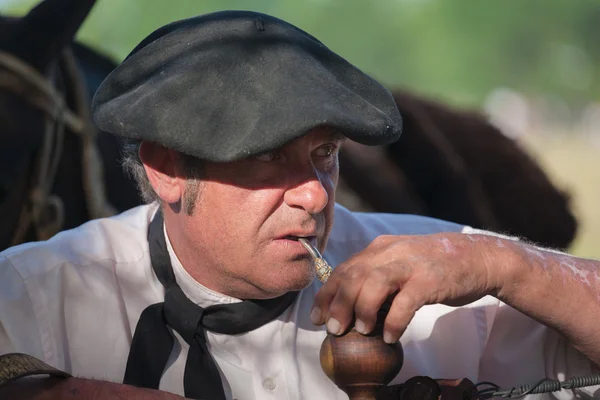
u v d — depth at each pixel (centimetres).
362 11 5334
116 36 4500
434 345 396
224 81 329
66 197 579
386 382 321
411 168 642
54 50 564
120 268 382
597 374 378
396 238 342
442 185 641
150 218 398
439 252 339
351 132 320
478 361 399
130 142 381
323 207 332
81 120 582
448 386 354
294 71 329
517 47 5544
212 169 335
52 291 371
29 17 564
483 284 345
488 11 5406
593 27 5609
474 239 351
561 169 3388
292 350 378
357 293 318
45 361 363
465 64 5400
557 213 699
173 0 4556
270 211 332
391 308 321
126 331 377
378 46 5347
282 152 331
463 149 679
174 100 329
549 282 358
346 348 317
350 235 414
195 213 343
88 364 371
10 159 537
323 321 323
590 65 5809
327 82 330
